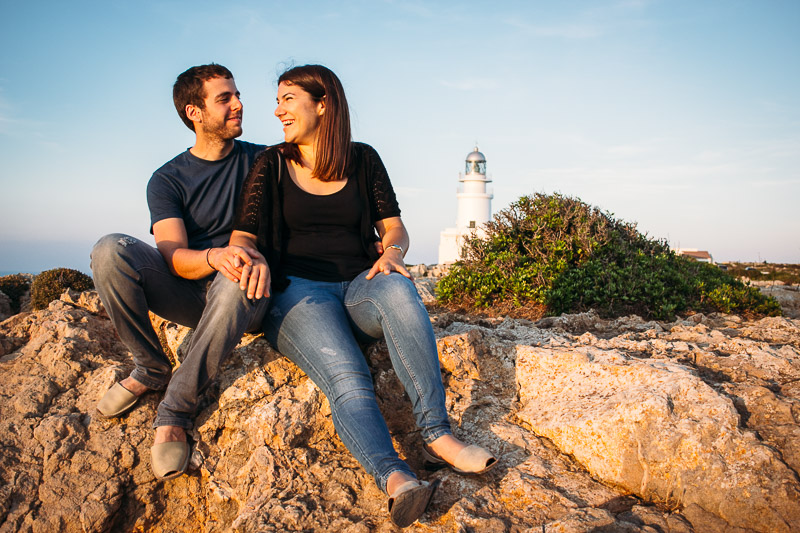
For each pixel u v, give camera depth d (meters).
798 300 7.93
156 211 3.02
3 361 3.39
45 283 9.98
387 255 2.89
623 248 5.84
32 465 2.74
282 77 2.98
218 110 3.10
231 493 2.71
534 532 2.21
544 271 5.47
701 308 5.47
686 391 2.62
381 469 2.27
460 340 3.41
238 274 2.57
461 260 6.22
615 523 2.23
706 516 2.29
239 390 2.98
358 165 3.12
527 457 2.70
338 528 2.35
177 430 2.75
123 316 2.71
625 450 2.50
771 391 2.71
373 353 3.26
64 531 2.59
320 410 2.97
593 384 2.94
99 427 2.91
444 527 2.31
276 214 2.93
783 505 2.21
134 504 2.76
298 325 2.68
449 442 2.48
